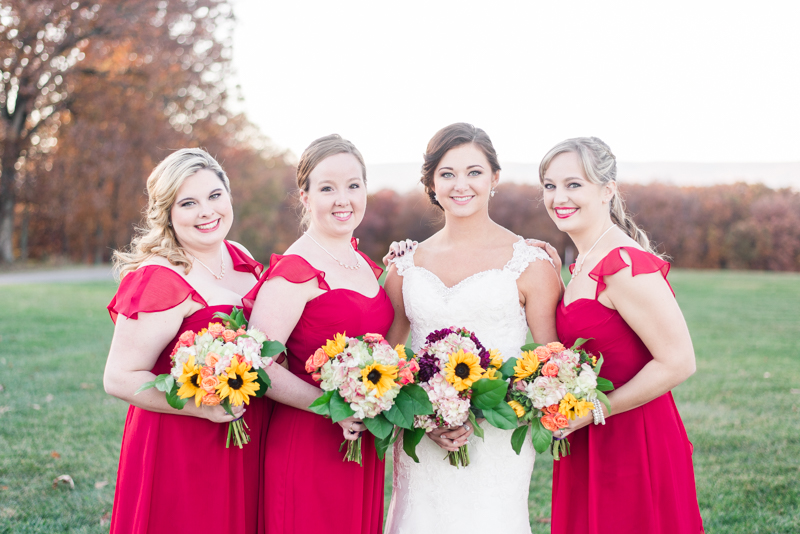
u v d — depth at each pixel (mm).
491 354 2570
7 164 26656
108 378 2404
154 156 30422
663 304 2432
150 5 27656
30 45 25891
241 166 39656
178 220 2621
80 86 28266
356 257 2914
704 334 10711
